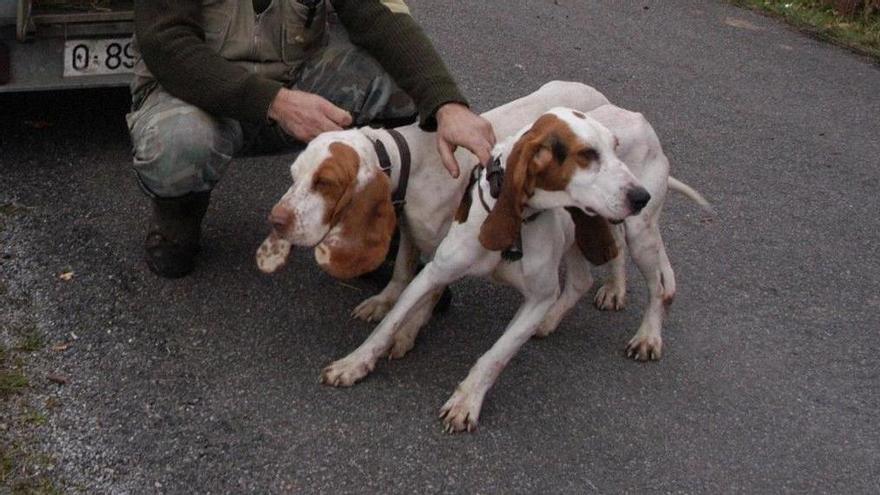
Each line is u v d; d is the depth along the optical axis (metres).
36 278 3.46
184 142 3.18
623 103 5.79
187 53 3.16
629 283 3.91
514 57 6.23
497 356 2.98
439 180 3.14
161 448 2.79
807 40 7.45
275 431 2.91
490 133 3.07
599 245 2.98
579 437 3.03
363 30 3.44
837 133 5.73
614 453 2.98
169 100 3.26
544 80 5.91
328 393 3.08
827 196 4.91
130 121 3.33
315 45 3.55
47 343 3.16
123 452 2.76
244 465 2.77
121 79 4.07
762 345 3.63
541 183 2.76
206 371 3.12
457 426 2.96
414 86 3.27
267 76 3.48
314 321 3.41
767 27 7.66
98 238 3.74
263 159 4.42
